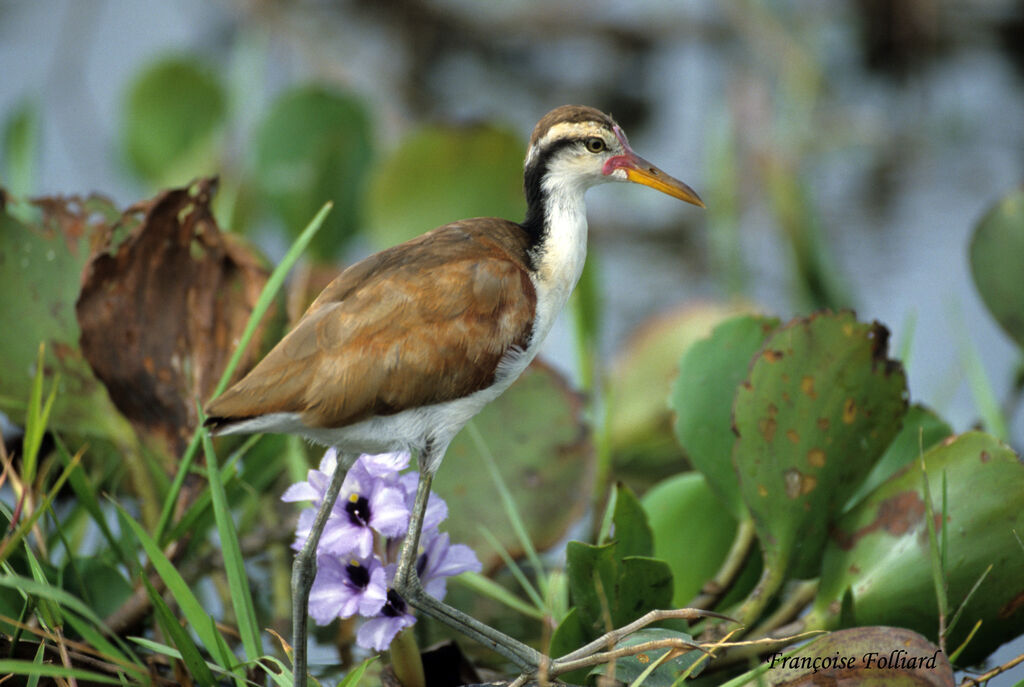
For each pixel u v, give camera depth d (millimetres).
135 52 16547
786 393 6887
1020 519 6570
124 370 7695
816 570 7066
